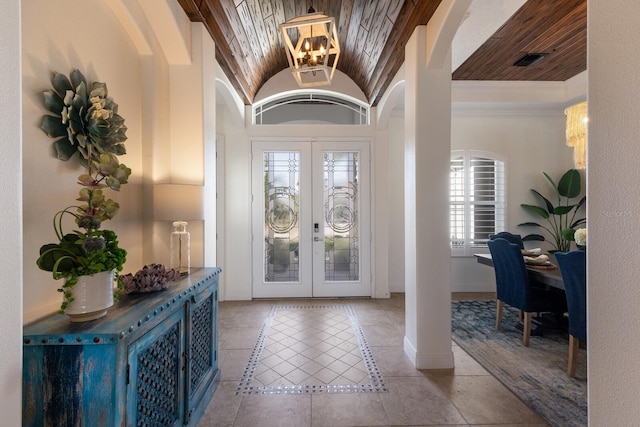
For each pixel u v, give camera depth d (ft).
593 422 2.71
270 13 10.34
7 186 2.58
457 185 16.90
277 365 8.75
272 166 15.33
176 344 5.53
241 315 12.91
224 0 8.30
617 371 2.50
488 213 16.96
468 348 9.80
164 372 5.11
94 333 3.78
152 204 7.38
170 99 8.10
